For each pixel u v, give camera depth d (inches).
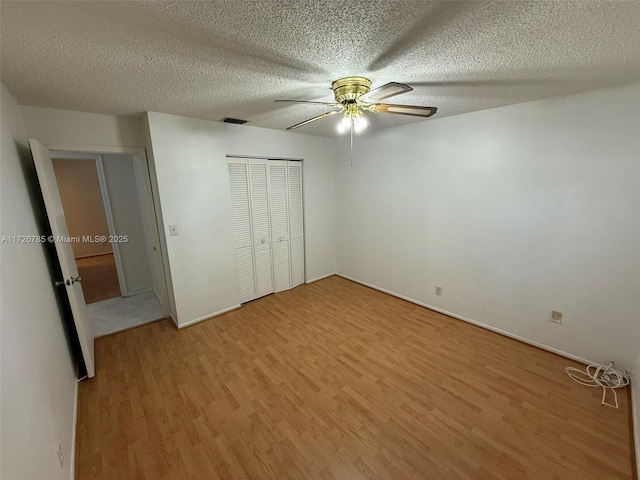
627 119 74.8
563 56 57.1
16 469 35.0
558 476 56.1
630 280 79.4
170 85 71.1
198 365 92.3
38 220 78.5
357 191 154.0
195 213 113.3
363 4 39.8
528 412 71.5
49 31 44.9
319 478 56.7
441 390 79.7
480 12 41.9
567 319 91.4
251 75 65.5
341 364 91.8
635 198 76.4
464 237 113.7
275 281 150.6
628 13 41.4
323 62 59.0
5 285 43.1
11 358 39.8
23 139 80.0
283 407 74.5
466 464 58.9
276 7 40.1
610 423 67.7
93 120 95.8
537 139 90.0
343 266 173.9
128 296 151.8
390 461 59.8
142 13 40.7
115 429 68.2
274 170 140.3
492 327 110.4
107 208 142.6
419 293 134.5
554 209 89.6
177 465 59.6
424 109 68.0
